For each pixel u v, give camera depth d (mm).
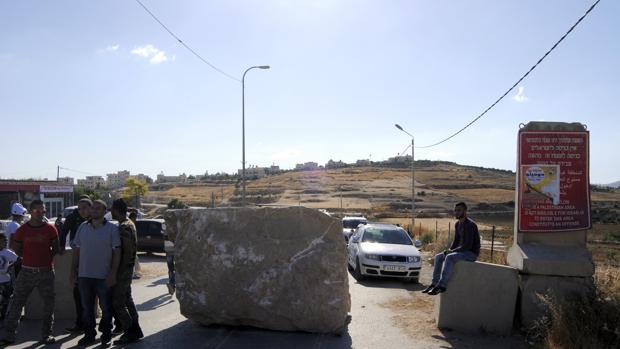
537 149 7898
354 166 195875
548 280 7414
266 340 6883
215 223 7539
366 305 9688
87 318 6477
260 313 7207
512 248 8016
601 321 6566
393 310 9195
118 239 6488
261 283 7203
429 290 7977
